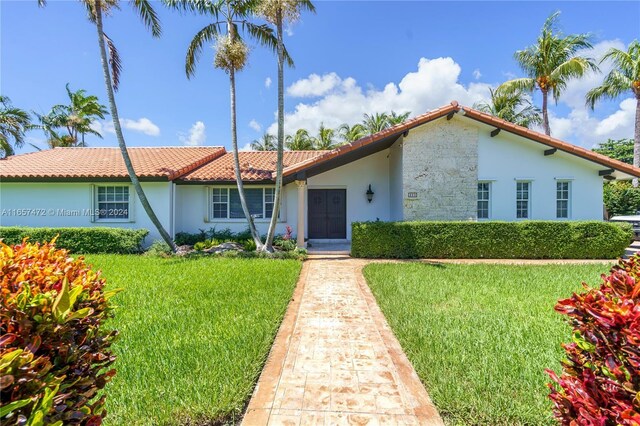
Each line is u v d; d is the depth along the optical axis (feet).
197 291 21.30
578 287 22.65
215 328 15.08
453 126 41.39
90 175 41.55
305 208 49.65
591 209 41.75
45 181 42.06
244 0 36.81
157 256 36.81
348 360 12.87
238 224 47.52
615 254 36.78
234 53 36.96
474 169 41.32
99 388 6.15
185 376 10.87
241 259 34.63
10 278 5.96
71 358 5.50
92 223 43.52
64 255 8.21
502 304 18.86
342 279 26.91
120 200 44.09
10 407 3.89
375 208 50.06
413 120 38.88
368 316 17.98
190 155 53.88
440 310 17.92
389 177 49.93
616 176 43.98
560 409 6.38
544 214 41.68
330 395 10.52
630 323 5.28
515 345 13.28
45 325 5.05
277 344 14.25
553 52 68.90
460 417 9.16
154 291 21.27
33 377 4.34
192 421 8.86
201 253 38.47
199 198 47.29
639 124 65.51
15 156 50.98
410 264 32.30
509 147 41.68
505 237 37.11
